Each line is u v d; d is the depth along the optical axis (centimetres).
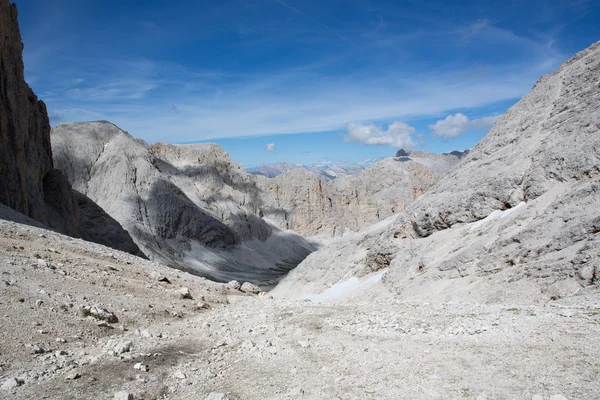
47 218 7556
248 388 1013
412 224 4819
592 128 3180
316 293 6838
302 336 1458
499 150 4566
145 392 974
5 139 6169
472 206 4000
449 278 3266
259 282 16112
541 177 3334
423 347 1196
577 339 1077
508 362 995
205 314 1991
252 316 1897
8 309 1328
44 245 2416
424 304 1945
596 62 3922
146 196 18988
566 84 4288
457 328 1327
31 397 912
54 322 1352
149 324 1630
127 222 17225
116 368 1108
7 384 948
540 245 2562
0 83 6406
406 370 1038
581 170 2991
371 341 1320
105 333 1416
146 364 1157
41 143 8312
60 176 8631
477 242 3306
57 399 911
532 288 2317
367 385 973
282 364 1177
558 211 2722
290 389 988
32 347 1161
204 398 955
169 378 1073
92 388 976
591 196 2570
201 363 1207
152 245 17050
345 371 1081
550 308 1509
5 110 6319
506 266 2780
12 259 1842
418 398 872
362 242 7044
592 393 780
